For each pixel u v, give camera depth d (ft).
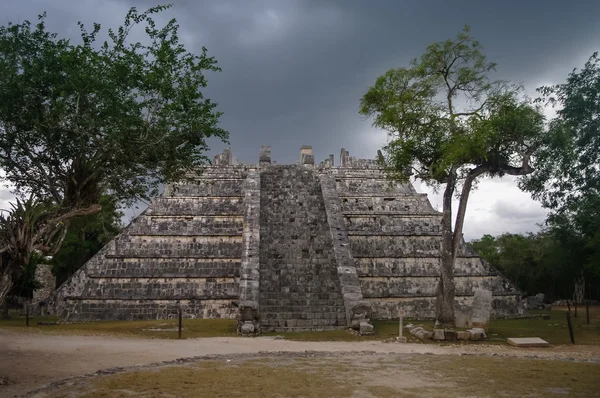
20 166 51.21
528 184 80.89
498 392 34.81
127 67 49.70
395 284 98.02
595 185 81.41
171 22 53.72
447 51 76.89
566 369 43.75
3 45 47.16
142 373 40.83
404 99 77.30
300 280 86.58
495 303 99.86
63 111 47.39
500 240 231.09
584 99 77.87
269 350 56.24
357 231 104.68
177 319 89.04
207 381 37.76
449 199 76.74
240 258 98.12
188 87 53.47
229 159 129.49
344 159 138.00
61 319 89.20
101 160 50.24
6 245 42.04
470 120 73.77
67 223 47.98
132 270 96.48
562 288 200.64
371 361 47.96
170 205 108.68
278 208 104.01
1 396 33.35
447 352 56.44
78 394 33.73
